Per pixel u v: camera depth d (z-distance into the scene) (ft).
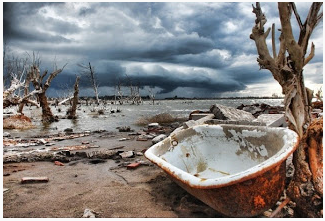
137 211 12.05
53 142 33.99
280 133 11.89
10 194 14.69
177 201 12.98
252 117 34.04
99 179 17.20
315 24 11.25
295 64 11.60
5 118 55.77
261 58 12.59
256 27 12.50
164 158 14.60
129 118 77.82
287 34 11.16
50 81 68.49
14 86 48.39
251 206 9.66
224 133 15.29
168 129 42.65
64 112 122.01
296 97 11.83
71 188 15.56
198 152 15.85
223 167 14.70
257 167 8.97
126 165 20.22
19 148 29.30
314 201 9.93
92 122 66.28
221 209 10.05
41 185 16.22
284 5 10.84
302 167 10.53
